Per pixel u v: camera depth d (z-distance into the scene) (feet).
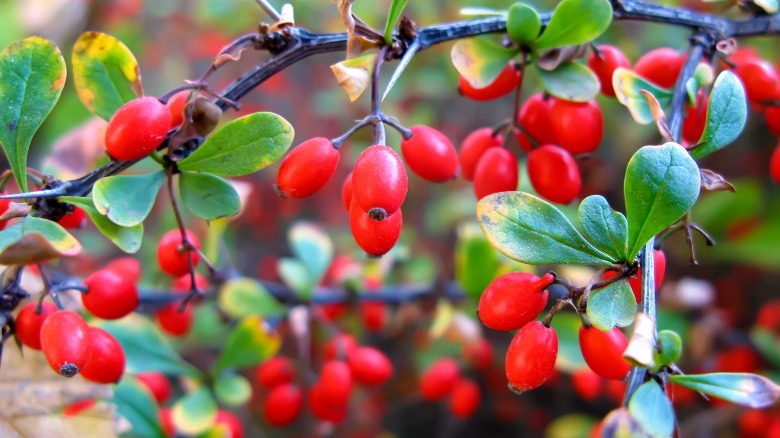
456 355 1.24
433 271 1.32
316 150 0.66
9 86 0.67
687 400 1.16
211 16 1.41
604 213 0.63
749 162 1.37
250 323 0.89
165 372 0.89
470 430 1.43
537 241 0.63
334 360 0.94
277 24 0.68
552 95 0.72
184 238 0.72
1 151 1.39
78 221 0.71
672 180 0.62
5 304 0.69
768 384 0.59
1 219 0.64
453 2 1.40
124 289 0.72
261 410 1.36
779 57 1.20
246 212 1.59
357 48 0.68
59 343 0.65
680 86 0.71
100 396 0.76
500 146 0.77
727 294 1.36
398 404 1.38
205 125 0.67
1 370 0.74
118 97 0.70
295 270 0.98
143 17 1.67
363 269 1.09
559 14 0.70
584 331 0.65
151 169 1.03
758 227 1.27
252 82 0.69
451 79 1.46
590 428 1.21
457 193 1.43
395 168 0.63
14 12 1.55
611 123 1.37
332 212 1.63
